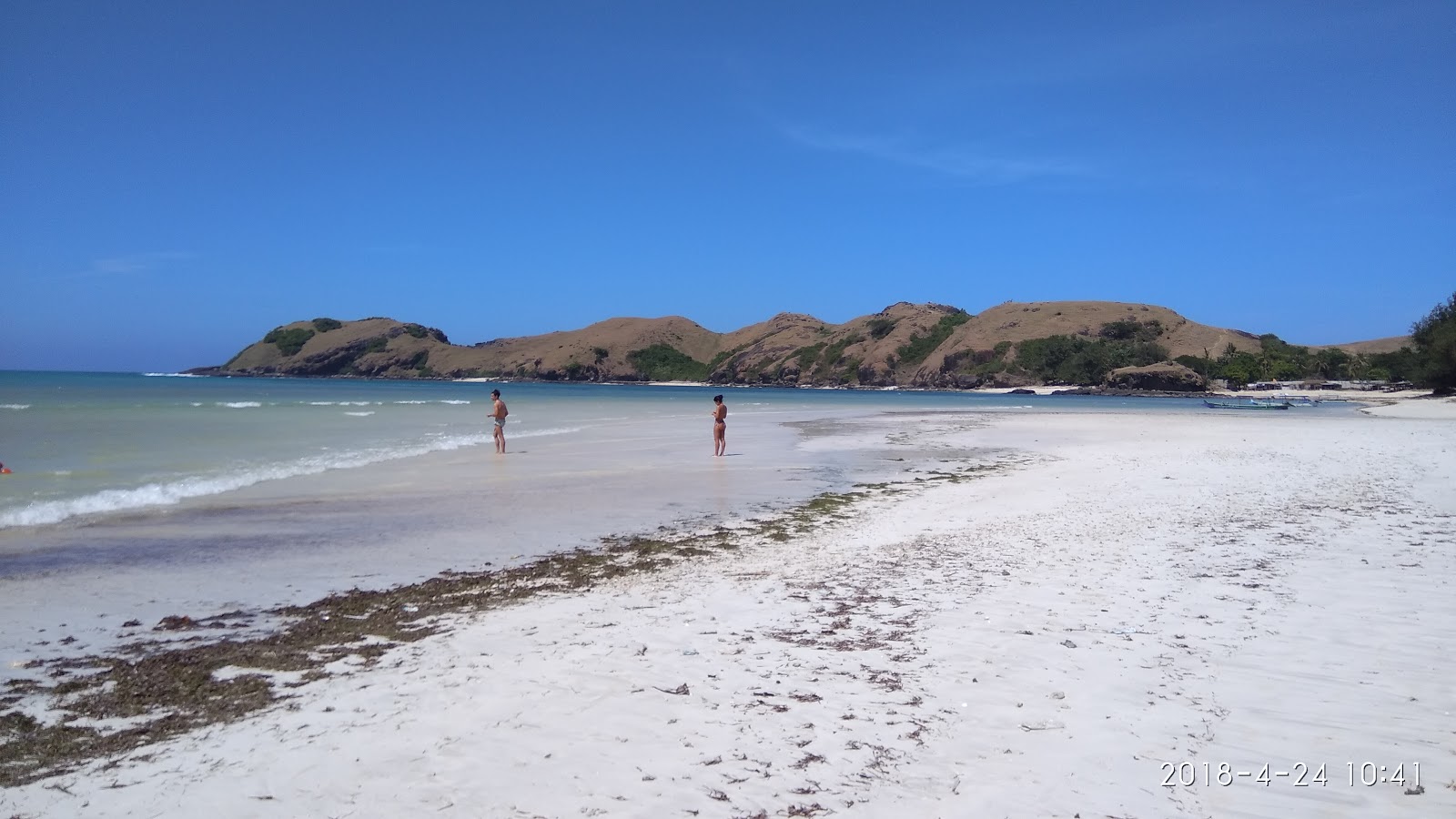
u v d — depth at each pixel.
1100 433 31.20
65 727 5.00
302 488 15.14
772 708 5.15
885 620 7.07
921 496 14.70
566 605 7.77
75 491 13.91
